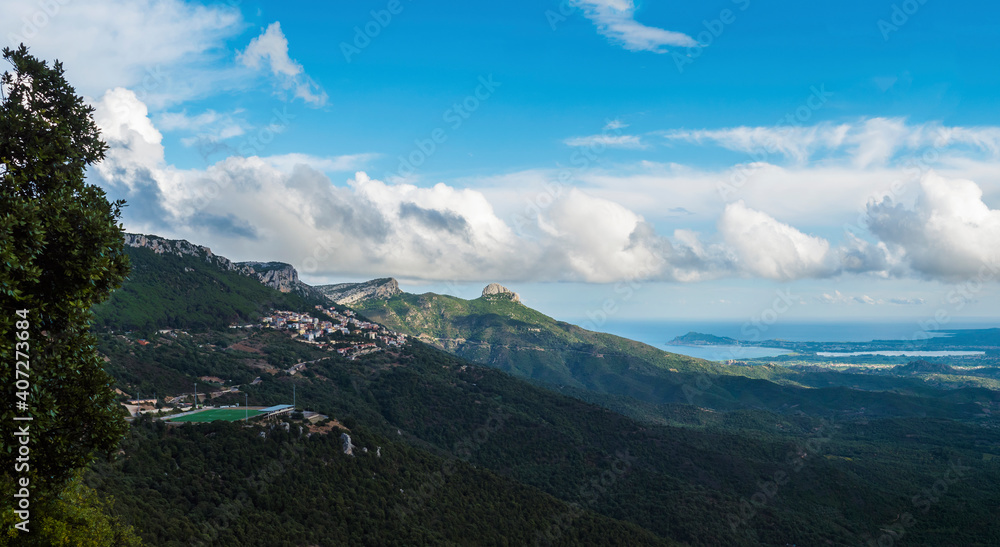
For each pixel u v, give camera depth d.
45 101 27.78
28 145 25.62
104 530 33.69
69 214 25.75
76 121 28.38
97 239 26.47
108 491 55.62
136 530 50.66
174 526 55.41
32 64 27.03
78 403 26.70
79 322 26.64
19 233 23.38
